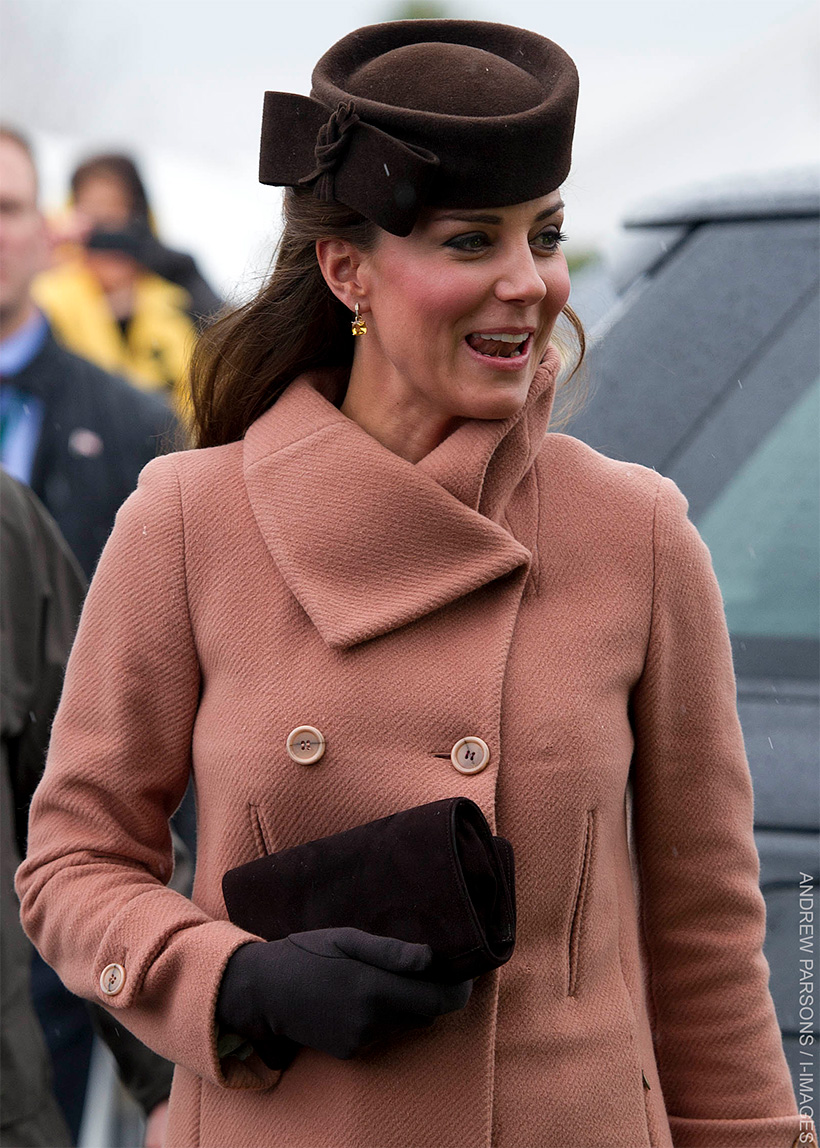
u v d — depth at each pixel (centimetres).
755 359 566
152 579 347
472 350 330
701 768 360
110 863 352
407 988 296
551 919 334
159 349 1020
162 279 1035
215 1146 345
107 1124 689
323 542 339
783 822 523
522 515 350
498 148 315
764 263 574
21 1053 575
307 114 342
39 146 1106
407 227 320
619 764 342
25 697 583
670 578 351
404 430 353
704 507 562
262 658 338
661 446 564
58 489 888
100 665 351
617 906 350
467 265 323
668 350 570
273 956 313
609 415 566
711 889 363
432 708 330
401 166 317
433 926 301
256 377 378
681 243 586
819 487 559
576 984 338
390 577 338
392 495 338
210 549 348
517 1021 330
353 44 348
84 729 353
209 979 320
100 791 350
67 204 1051
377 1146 324
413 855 305
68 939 346
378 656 335
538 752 331
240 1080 330
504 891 307
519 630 340
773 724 536
